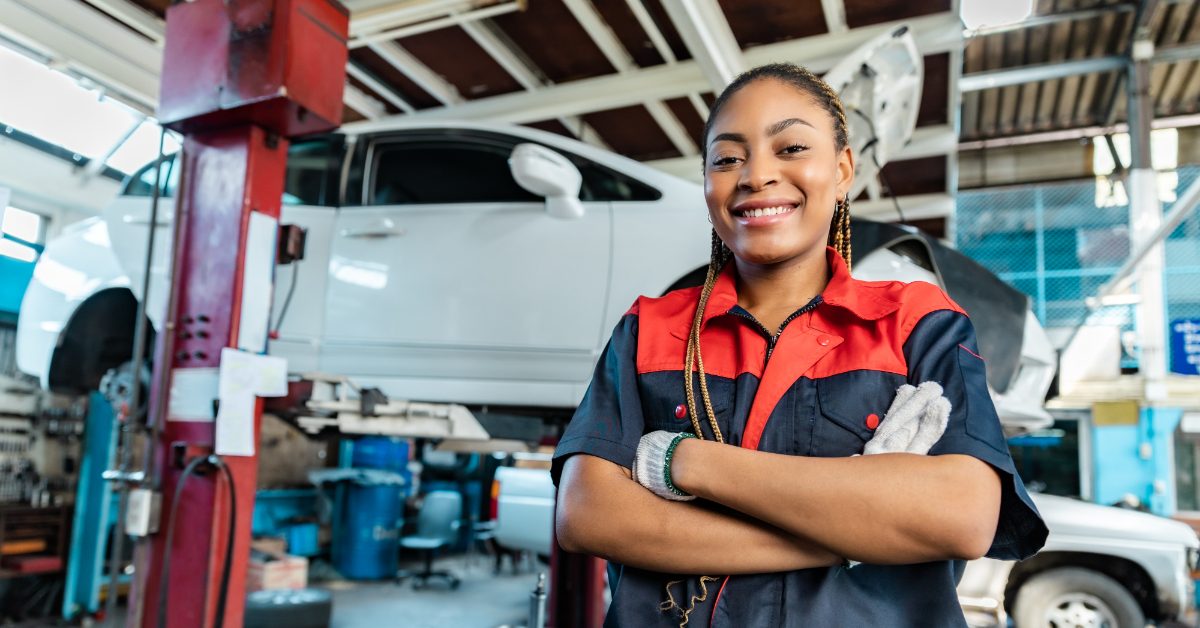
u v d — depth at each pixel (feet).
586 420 2.64
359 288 9.82
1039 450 31.14
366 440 21.70
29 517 14.98
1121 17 23.99
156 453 6.19
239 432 5.96
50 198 20.72
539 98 19.43
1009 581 13.43
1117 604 12.57
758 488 2.19
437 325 9.51
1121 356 29.07
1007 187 34.42
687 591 2.35
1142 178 24.11
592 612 10.00
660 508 2.34
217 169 6.55
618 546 2.36
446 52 17.93
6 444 15.88
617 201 9.63
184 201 6.63
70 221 21.38
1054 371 9.52
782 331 2.52
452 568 22.41
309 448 22.59
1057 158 33.50
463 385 9.37
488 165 10.70
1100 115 30.50
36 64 17.53
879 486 2.10
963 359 2.38
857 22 16.74
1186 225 32.45
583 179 9.94
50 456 16.74
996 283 8.87
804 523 2.14
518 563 22.81
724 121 2.64
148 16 15.80
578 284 9.27
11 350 18.88
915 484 2.10
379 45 17.07
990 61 26.71
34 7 14.78
